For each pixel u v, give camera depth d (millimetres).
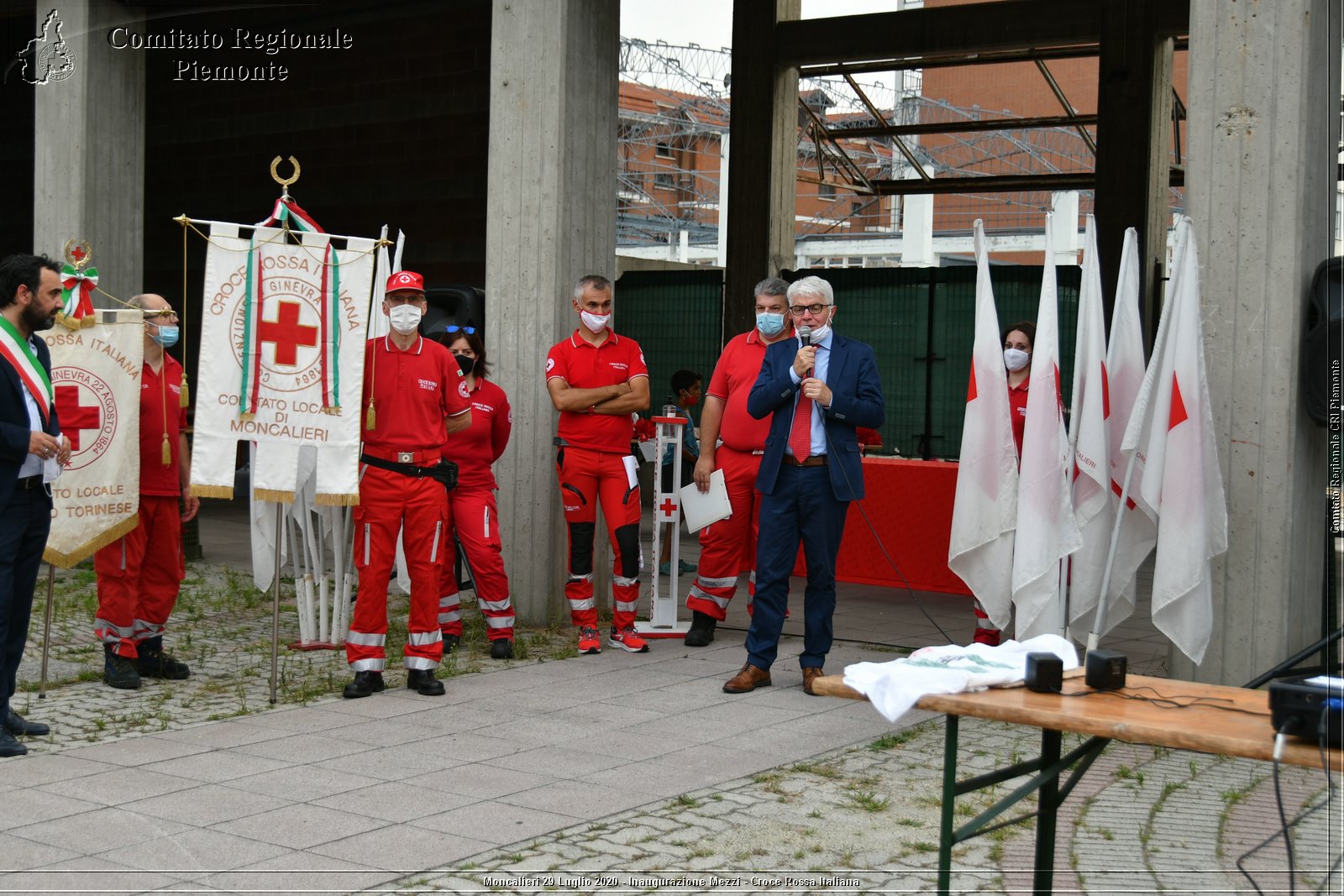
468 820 4590
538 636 8328
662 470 8352
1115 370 6555
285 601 9438
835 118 28609
